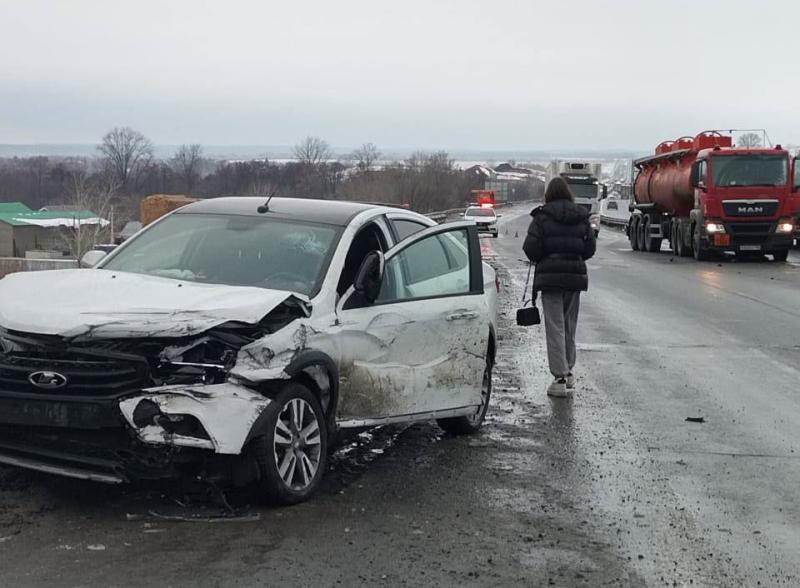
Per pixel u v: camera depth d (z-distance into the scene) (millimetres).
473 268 7395
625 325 13766
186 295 5434
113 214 44656
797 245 35781
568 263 8812
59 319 5094
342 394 5820
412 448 6930
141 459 4996
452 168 107188
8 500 5305
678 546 5059
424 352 6578
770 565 4816
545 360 10859
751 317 14789
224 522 5117
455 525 5258
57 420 4965
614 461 6699
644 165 37094
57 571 4363
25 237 61594
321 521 5207
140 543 4754
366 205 6938
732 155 27656
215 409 4918
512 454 6832
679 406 8508
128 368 5004
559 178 9023
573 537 5145
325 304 5770
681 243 31188
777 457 6875
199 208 6961
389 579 4441
